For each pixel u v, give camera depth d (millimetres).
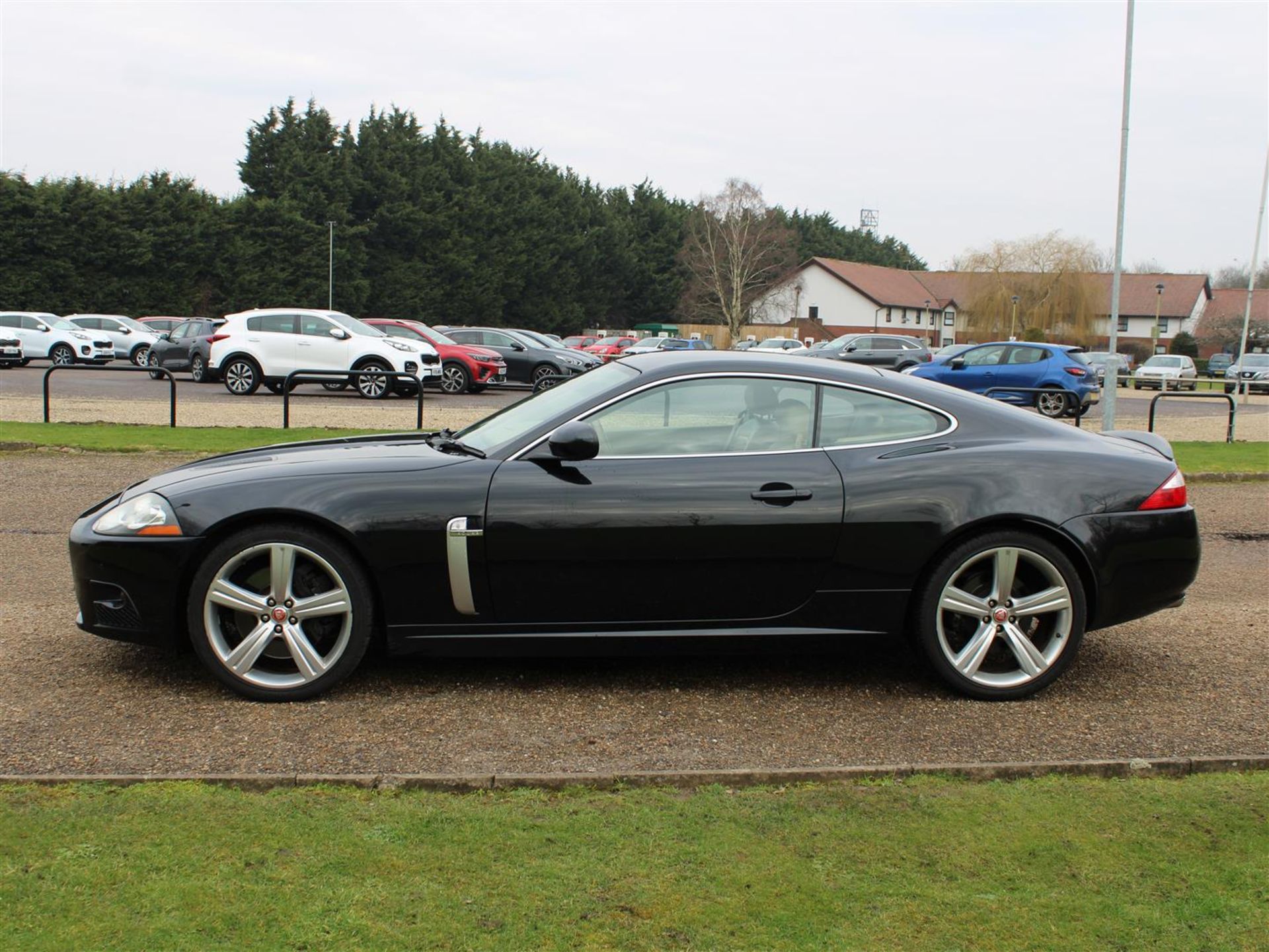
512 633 4402
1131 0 17859
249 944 2516
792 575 4414
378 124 74062
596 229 84250
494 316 74938
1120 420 22688
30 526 8117
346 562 4293
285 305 63781
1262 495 11227
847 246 118250
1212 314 86500
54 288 56250
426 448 4801
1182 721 4297
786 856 3010
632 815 3262
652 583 4371
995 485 4441
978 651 4500
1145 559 4527
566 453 4211
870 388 4652
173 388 14031
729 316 84812
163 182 61281
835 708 4418
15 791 3312
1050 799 3445
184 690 4445
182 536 4246
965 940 2609
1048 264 66562
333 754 3760
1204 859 3037
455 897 2750
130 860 2891
